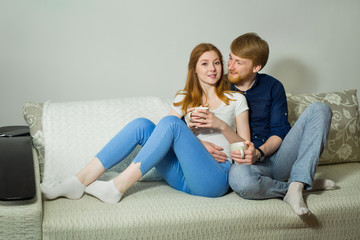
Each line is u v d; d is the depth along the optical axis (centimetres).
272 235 165
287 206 167
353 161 236
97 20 230
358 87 280
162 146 166
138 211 157
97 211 157
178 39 243
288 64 265
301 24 263
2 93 225
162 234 155
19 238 142
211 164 173
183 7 241
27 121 194
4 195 135
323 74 272
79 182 169
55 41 226
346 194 182
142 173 167
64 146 190
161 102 209
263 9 254
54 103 201
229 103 191
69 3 225
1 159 163
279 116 200
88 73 234
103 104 203
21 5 219
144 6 235
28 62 225
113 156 172
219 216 158
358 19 273
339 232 173
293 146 189
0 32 219
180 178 181
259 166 190
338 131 228
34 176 150
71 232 148
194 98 192
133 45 237
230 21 250
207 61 189
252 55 193
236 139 184
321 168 224
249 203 167
